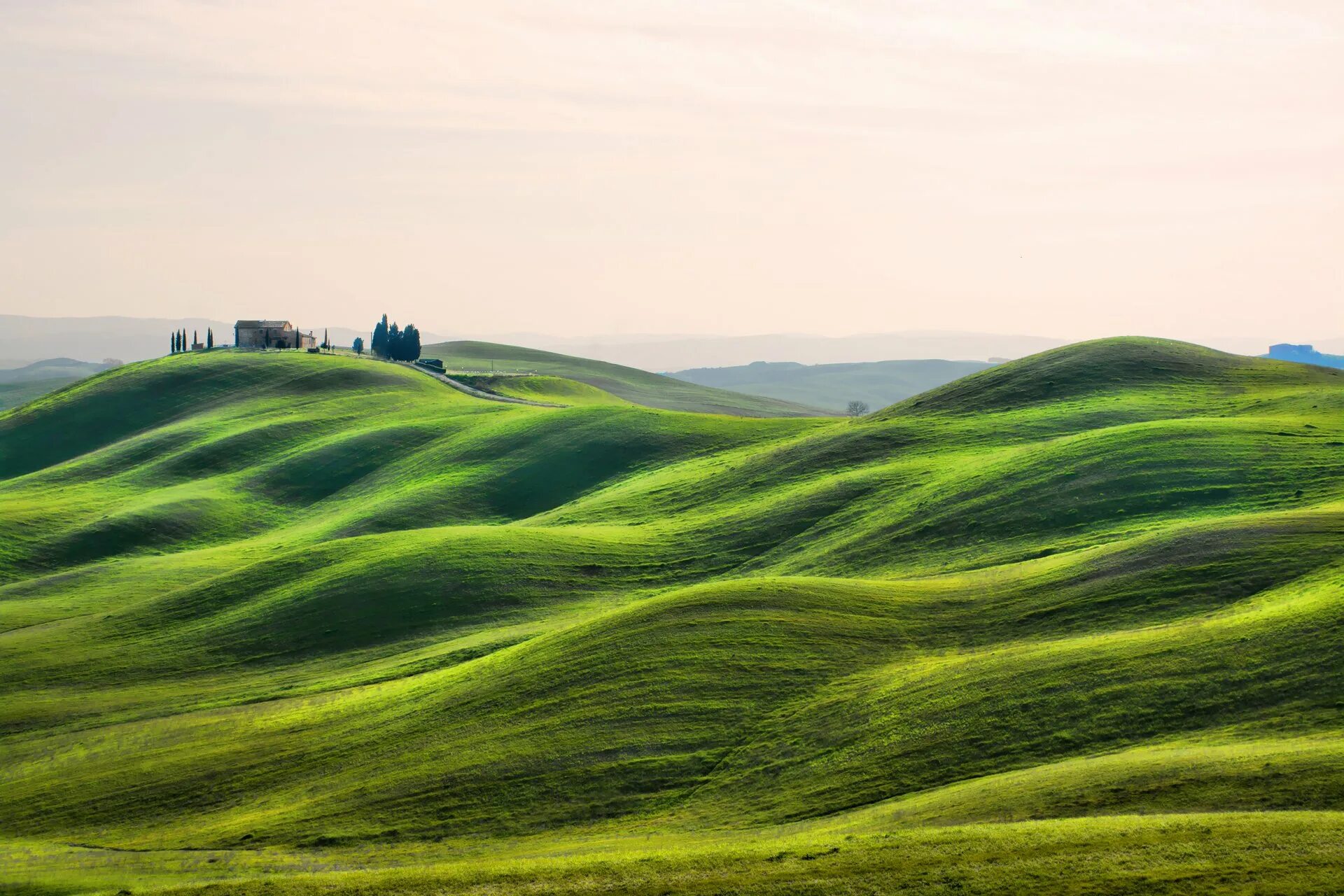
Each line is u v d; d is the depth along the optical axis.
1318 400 96.69
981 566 66.94
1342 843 25.94
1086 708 39.78
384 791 46.31
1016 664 44.91
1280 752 32.34
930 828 32.50
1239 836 27.22
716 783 42.34
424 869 35.06
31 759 60.69
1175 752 34.53
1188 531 56.88
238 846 43.44
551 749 47.03
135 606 89.75
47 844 47.84
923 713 42.94
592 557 89.56
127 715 67.12
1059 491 75.19
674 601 60.72
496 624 77.31
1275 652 39.72
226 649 78.62
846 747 42.25
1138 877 26.30
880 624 55.22
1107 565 55.72
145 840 46.69
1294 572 49.22
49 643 81.94
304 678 71.69
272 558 96.19
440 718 53.66
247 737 57.78
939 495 82.88
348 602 82.81
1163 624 47.34
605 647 56.28
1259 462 73.44
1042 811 32.12
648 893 30.62
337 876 35.25
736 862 32.03
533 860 35.75
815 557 79.25
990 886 27.36
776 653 52.53
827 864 30.56
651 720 47.91
